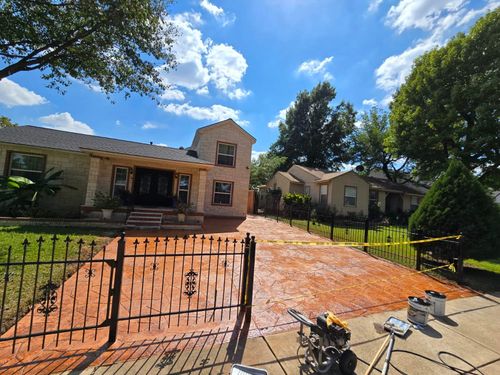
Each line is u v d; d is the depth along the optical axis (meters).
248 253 3.35
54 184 11.16
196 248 7.25
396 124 19.25
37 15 6.86
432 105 16.56
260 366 2.35
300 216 16.67
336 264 6.40
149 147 14.47
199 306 3.63
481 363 2.60
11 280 3.94
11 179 9.55
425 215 6.54
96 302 3.52
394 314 3.70
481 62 14.73
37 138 11.67
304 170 22.08
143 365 2.26
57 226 9.18
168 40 8.56
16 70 7.23
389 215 21.77
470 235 5.78
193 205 13.83
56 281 4.09
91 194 10.67
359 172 30.41
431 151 17.94
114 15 6.91
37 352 2.37
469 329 3.34
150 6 7.55
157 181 13.84
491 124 14.30
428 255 6.89
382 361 2.54
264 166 29.19
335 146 34.19
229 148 16.42
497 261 7.82
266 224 13.60
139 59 8.35
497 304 4.31
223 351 2.56
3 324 2.78
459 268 5.46
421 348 2.83
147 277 4.64
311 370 2.32
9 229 7.88
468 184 6.16
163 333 2.86
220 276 4.97
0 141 10.27
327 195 19.03
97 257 5.65
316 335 2.54
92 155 10.71
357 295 4.42
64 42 7.38
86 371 2.13
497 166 15.78
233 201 16.39
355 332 3.12
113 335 2.62
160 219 10.75
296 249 7.82
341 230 12.02
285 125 36.34
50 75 8.30
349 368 2.30
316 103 34.09
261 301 3.95
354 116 33.88
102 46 7.89
